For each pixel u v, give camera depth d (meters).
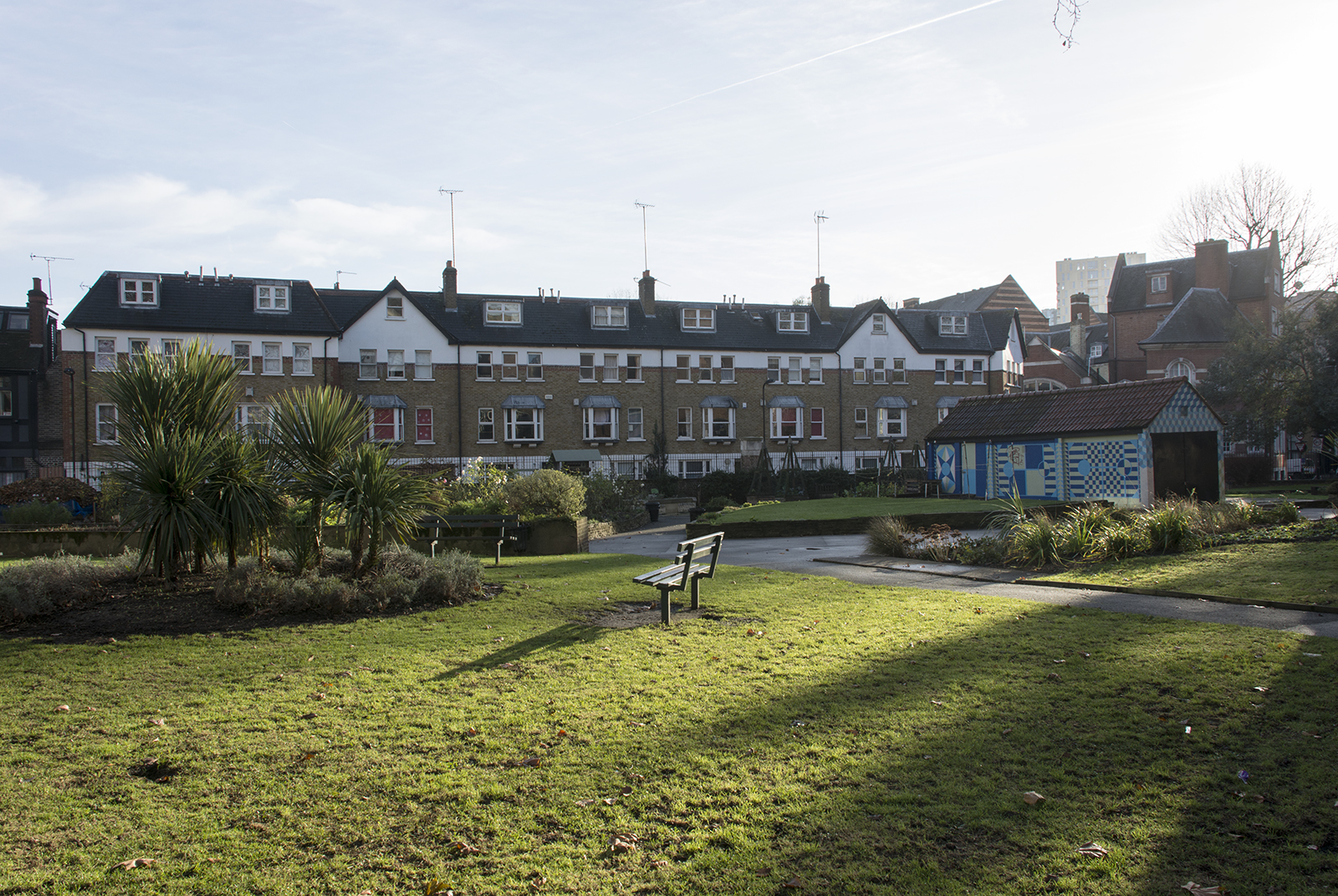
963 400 36.03
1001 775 5.42
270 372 42.09
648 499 40.84
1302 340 40.81
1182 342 52.97
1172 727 6.15
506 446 46.81
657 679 7.66
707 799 5.16
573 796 5.23
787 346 52.28
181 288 42.06
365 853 4.59
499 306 47.69
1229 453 50.34
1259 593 10.67
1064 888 4.15
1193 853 4.43
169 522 11.01
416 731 6.34
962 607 10.89
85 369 39.75
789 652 8.59
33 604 9.84
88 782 5.46
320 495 11.62
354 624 9.99
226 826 4.89
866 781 5.38
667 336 50.47
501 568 15.40
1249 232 61.72
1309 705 6.43
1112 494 28.30
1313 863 4.29
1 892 4.18
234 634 9.45
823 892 4.16
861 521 24.22
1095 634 8.95
